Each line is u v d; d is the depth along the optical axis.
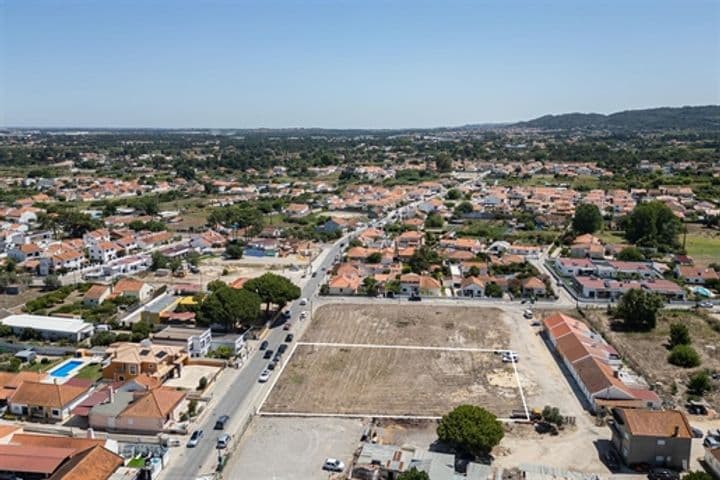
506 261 153.38
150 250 172.38
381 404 80.62
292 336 104.44
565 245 179.38
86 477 57.31
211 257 168.25
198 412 77.25
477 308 122.31
